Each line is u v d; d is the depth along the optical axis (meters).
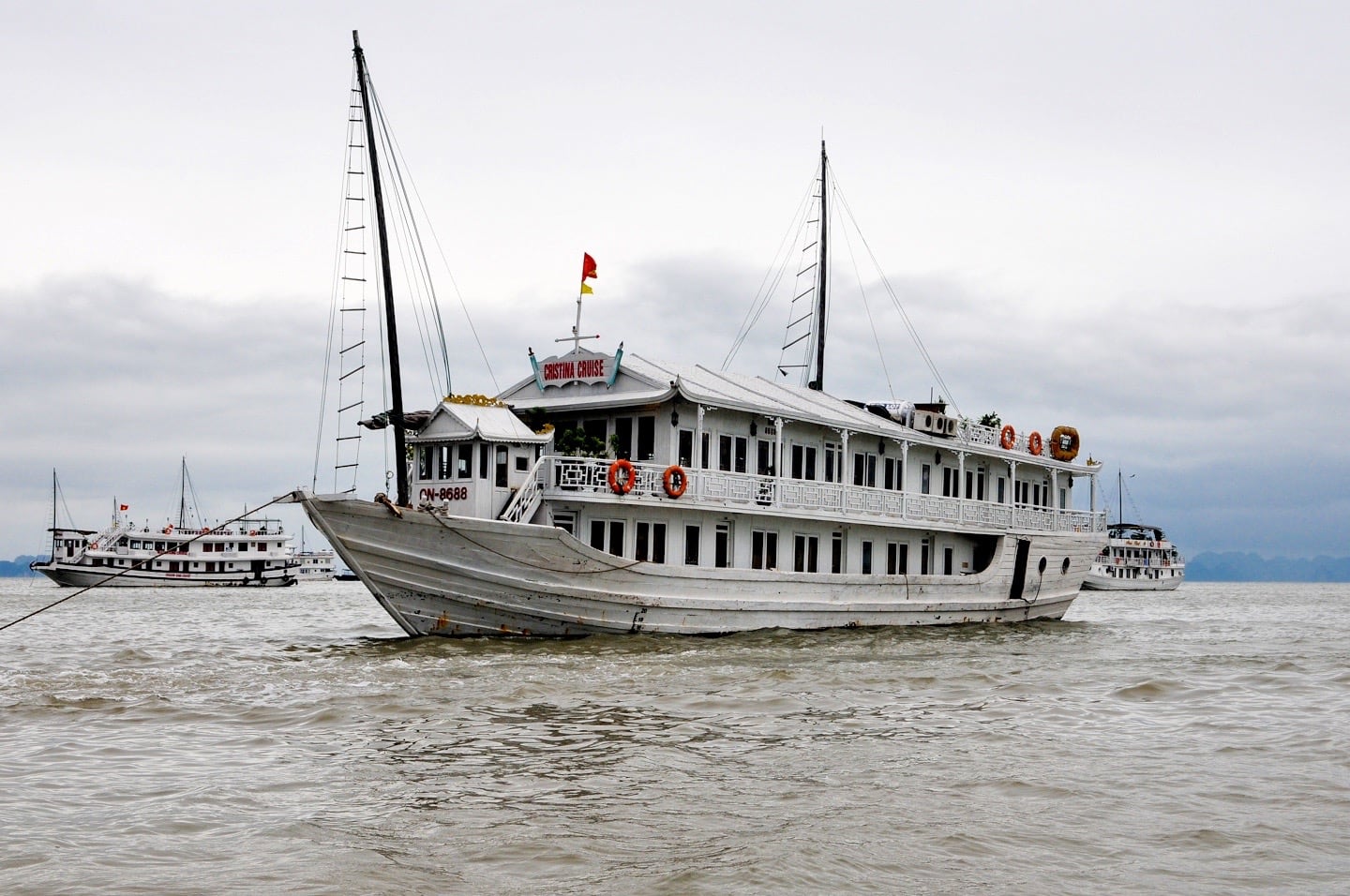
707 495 40.34
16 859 16.25
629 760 22.17
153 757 22.16
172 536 125.50
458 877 15.67
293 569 133.88
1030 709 28.67
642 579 37.84
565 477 37.59
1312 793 20.55
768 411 42.62
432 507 35.75
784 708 27.78
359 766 21.53
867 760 22.53
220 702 27.75
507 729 24.72
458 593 35.22
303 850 16.70
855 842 17.33
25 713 26.31
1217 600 130.75
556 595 36.22
